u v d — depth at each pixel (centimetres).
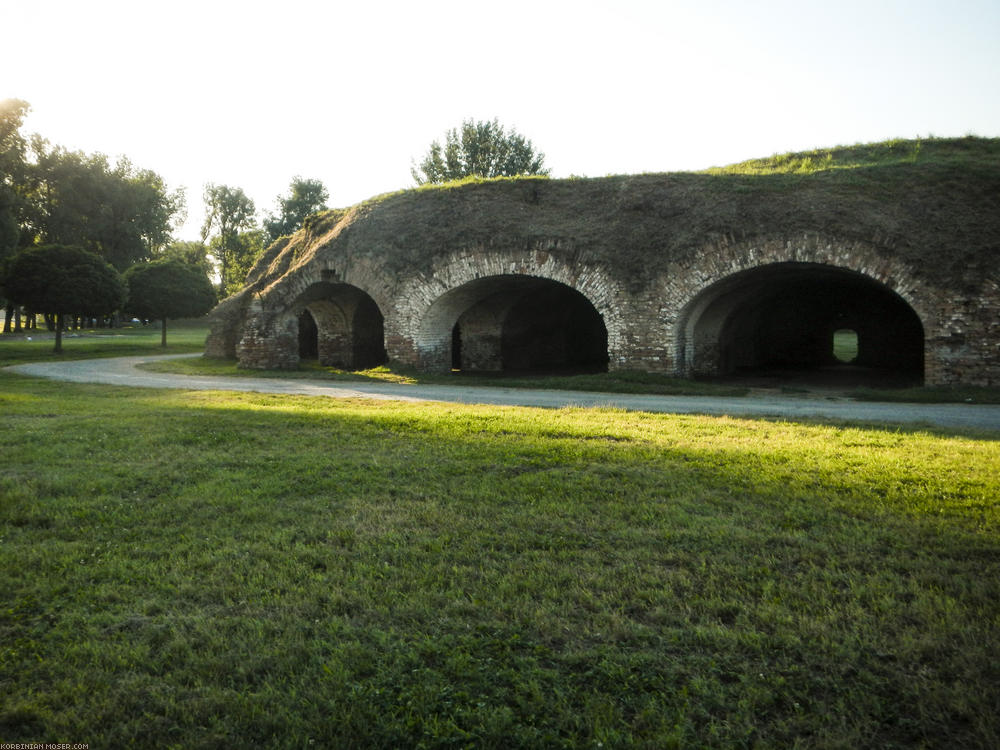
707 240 1688
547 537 511
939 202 1548
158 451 814
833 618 372
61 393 1577
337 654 348
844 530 512
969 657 330
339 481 674
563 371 2364
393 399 1441
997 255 1426
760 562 459
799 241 1588
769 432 921
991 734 278
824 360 2459
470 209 2061
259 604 407
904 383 1766
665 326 1720
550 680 326
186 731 290
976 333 1429
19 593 425
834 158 2223
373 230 2159
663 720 291
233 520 563
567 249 1833
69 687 321
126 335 4875
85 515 577
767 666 333
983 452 756
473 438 878
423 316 2025
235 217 6531
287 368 2291
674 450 785
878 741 280
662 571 447
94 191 5091
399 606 400
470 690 319
